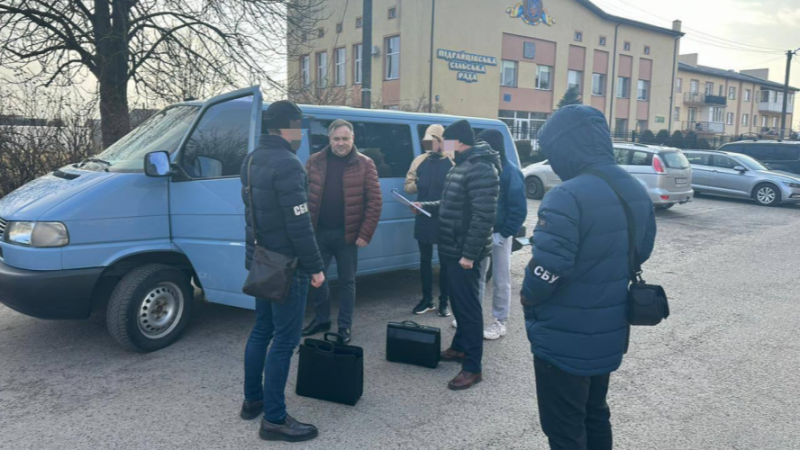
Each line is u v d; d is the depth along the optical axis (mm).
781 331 5301
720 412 3693
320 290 4922
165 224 4582
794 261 8438
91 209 4238
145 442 3234
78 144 9078
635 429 3467
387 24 27656
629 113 38438
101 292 4766
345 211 4621
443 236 3957
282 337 3211
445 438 3332
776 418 3619
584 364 2355
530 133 30562
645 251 2586
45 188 4570
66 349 4613
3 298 4258
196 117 4758
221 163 4629
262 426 3281
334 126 4562
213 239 4582
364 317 5527
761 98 60531
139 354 4520
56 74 11188
